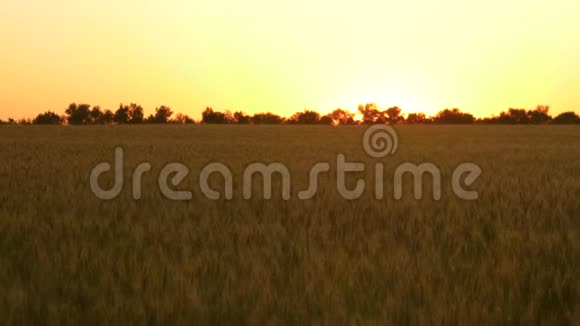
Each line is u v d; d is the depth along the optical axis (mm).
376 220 7957
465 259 5770
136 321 4043
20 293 4398
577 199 9773
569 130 60312
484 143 37344
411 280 4902
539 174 15633
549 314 4227
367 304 4379
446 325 4043
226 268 5332
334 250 6094
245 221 7984
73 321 4031
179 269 5246
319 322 4059
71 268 5230
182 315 4180
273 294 4539
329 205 9234
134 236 6719
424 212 8594
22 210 8531
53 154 24078
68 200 9797
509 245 6219
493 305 4418
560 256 5695
